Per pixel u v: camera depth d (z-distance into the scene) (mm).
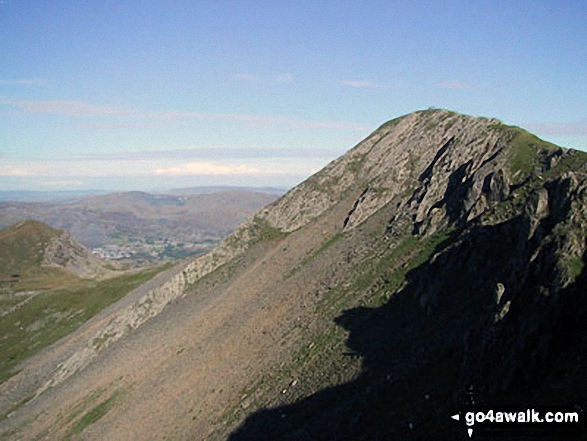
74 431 75625
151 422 66562
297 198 116125
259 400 53562
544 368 29703
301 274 83188
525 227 41312
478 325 36812
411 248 65250
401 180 91875
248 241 113562
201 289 105312
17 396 108688
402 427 34750
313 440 39844
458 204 65938
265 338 68312
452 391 34906
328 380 47750
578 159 53938
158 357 84562
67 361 107562
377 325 52750
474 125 82812
